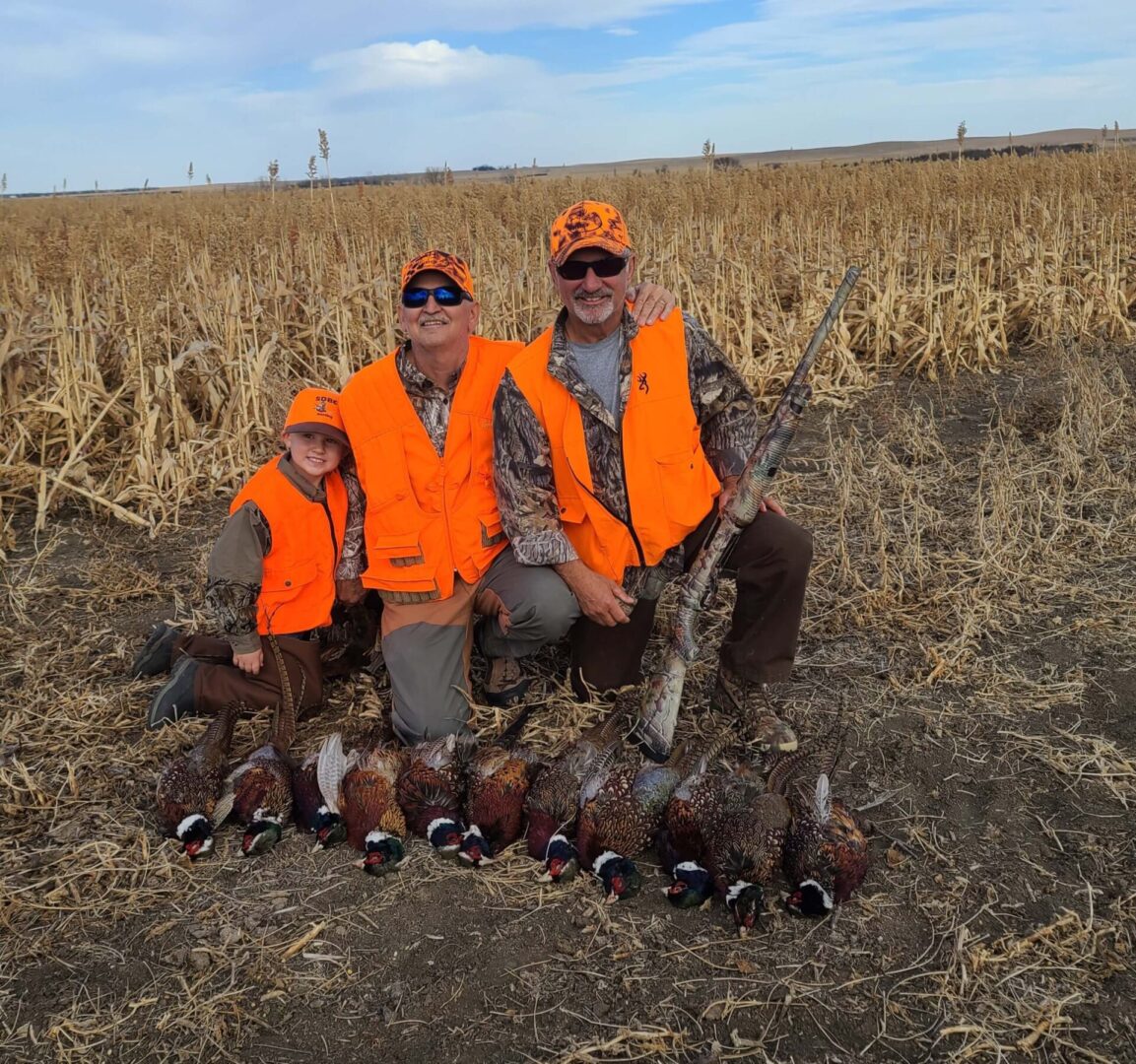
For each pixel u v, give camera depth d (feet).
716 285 17.25
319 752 6.80
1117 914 5.76
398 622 7.63
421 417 7.59
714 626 9.27
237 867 6.45
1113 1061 4.89
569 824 6.40
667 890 5.97
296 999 5.42
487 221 22.40
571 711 7.93
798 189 28.07
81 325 15.03
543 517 7.47
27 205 54.24
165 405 13.92
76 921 5.98
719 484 7.82
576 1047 5.08
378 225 23.12
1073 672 8.18
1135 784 6.85
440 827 6.35
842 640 8.91
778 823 6.05
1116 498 11.42
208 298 16.14
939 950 5.60
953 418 14.99
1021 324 19.31
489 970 5.57
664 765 6.52
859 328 17.63
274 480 7.64
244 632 7.65
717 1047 5.05
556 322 7.43
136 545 11.70
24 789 7.13
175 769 6.79
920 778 7.06
